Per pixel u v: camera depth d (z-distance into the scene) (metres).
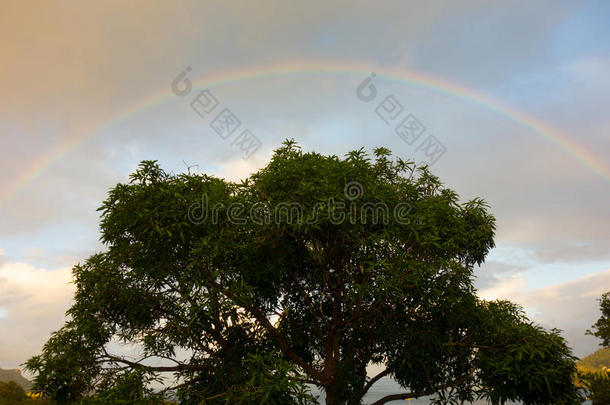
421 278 11.09
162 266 11.57
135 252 11.52
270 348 13.23
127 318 12.84
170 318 12.79
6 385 22.62
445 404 12.44
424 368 11.99
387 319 12.62
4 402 21.23
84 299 13.20
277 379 9.30
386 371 13.25
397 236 11.48
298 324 13.59
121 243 11.59
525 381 10.47
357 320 12.39
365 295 12.14
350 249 12.01
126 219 10.98
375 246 11.40
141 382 10.88
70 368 12.32
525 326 11.36
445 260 11.89
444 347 12.04
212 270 11.30
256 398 9.26
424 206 12.11
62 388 12.59
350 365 12.53
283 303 13.92
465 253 12.97
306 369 12.67
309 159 12.36
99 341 13.08
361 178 11.41
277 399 9.07
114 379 12.20
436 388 12.52
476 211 13.47
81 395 12.83
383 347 12.79
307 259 12.60
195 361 13.12
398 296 11.66
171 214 10.74
